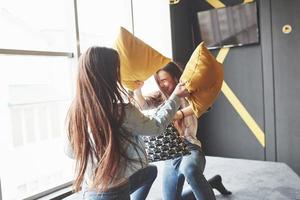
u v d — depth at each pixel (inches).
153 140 75.8
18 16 119.0
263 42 157.2
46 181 135.0
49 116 139.2
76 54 131.6
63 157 141.9
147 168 69.4
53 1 129.6
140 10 167.9
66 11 130.9
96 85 51.1
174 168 85.8
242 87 166.9
